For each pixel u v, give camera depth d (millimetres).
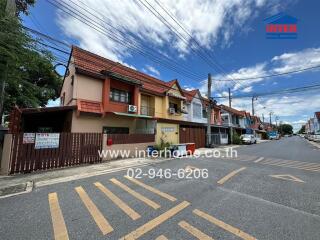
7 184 6262
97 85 13148
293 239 3312
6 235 3367
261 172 8742
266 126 74438
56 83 17688
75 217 4070
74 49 13703
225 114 34125
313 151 19000
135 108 14984
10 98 11484
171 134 18344
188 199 5191
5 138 7477
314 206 4793
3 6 6234
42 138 8281
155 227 3689
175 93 20281
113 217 4090
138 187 6207
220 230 3594
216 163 10969
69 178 7141
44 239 3260
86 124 12391
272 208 4637
